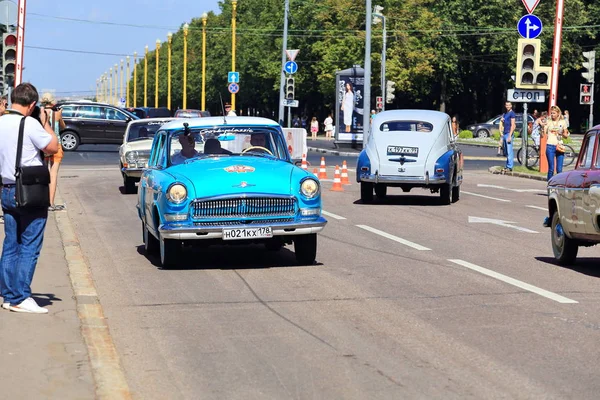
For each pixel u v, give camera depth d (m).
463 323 12.69
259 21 142.12
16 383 9.20
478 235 22.92
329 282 16.02
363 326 12.52
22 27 29.92
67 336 11.35
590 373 10.09
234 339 11.81
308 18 123.25
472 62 120.00
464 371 10.20
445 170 30.66
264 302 14.27
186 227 16.91
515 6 115.69
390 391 9.44
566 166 51.53
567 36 114.00
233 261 18.58
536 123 50.53
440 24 109.69
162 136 19.47
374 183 31.00
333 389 9.52
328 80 107.75
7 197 12.45
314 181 17.58
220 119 19.50
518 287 15.50
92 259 19.03
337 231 23.50
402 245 20.94
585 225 17.16
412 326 12.50
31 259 12.62
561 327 12.42
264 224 17.11
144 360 10.79
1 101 22.80
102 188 37.41
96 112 63.72
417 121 31.31
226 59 142.75
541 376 9.97
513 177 46.12
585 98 51.62
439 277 16.53
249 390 9.52
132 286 15.79
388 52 103.50
